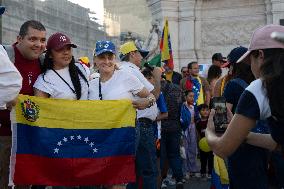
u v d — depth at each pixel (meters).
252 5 23.00
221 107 3.39
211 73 11.29
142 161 6.28
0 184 4.77
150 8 25.34
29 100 4.67
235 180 3.71
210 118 3.45
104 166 4.84
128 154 4.92
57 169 4.74
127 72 5.39
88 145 4.83
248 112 2.97
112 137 4.88
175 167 8.34
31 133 4.67
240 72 4.43
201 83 11.66
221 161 5.57
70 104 4.82
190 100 10.21
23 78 4.77
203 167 10.23
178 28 23.98
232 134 3.03
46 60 4.94
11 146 4.73
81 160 4.79
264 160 3.68
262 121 3.70
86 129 4.83
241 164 3.66
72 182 4.78
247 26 23.12
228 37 23.45
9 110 4.60
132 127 4.94
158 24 23.66
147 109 6.30
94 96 5.29
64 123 4.78
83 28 42.41
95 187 5.51
